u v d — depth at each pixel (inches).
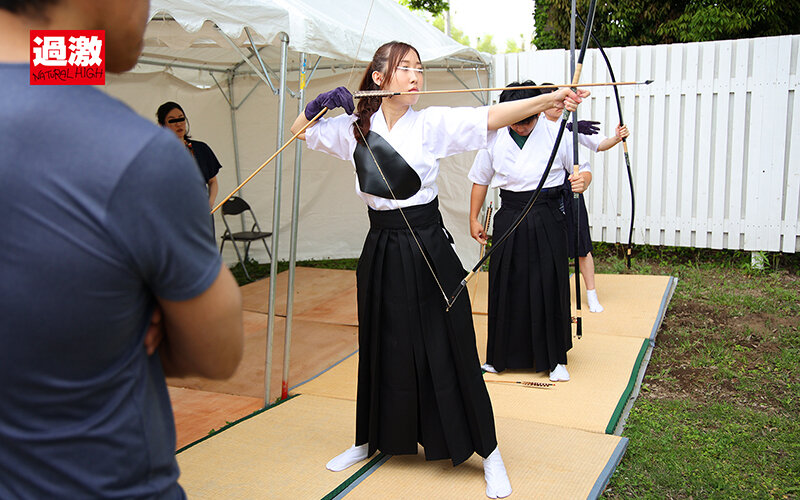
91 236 26.0
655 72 233.5
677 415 121.5
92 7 28.4
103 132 26.3
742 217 229.6
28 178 25.3
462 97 244.1
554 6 341.1
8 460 27.3
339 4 164.6
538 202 134.1
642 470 101.8
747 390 132.6
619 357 146.6
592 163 246.5
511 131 133.6
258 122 259.1
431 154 87.6
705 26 293.3
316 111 91.2
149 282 28.8
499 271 137.5
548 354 134.6
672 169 236.2
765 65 217.2
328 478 95.3
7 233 25.4
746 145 224.5
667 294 195.6
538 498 89.0
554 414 118.7
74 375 27.3
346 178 267.1
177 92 235.1
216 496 90.9
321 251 273.6
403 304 89.8
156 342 31.7
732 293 200.5
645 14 316.5
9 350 26.0
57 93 26.3
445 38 242.4
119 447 29.0
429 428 92.4
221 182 258.7
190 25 101.5
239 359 33.7
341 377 143.0
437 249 89.7
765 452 107.3
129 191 26.3
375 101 88.7
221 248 262.4
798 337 159.9
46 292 25.8
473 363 92.0
